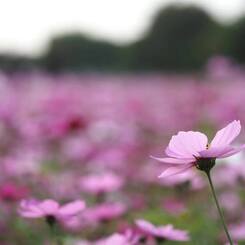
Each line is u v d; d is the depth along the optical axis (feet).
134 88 63.62
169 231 9.89
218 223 15.51
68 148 23.75
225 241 13.05
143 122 33.01
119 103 41.11
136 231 10.82
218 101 38.45
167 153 7.73
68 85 63.62
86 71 132.16
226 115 31.91
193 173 14.61
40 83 60.34
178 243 13.71
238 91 45.65
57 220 10.12
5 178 19.58
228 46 117.08
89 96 46.57
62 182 18.89
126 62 136.77
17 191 15.67
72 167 22.62
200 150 7.73
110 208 13.39
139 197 18.79
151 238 10.41
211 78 53.11
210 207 17.25
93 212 13.46
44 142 25.36
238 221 16.03
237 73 54.60
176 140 7.75
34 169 19.61
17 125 26.58
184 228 14.16
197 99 40.81
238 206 17.35
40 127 25.75
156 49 133.08
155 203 18.60
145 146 26.68
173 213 15.15
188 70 124.47
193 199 17.56
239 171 15.62
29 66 109.50
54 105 33.86
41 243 15.90
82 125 22.89
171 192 20.01
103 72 128.57
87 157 22.20
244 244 12.92
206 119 34.40
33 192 18.39
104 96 47.32
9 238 16.37
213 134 30.53
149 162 23.62
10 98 37.81
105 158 21.77
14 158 21.59
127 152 24.04
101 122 27.02
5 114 26.73
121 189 19.19
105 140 25.46
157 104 42.70
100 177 15.87
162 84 70.23
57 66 135.33
